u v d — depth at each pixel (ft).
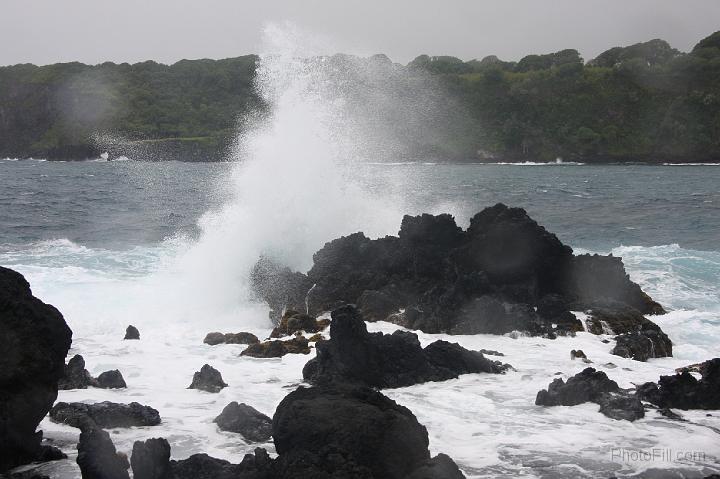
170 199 234.58
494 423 46.57
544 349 66.64
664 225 169.58
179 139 647.97
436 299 76.38
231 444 42.47
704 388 50.14
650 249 126.93
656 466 39.58
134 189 282.97
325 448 35.24
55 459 39.88
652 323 75.10
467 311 73.72
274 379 56.75
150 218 177.88
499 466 39.65
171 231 152.76
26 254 115.65
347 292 81.66
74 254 116.16
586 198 251.80
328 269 85.66
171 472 36.17
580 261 82.48
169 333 73.72
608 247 135.74
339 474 33.65
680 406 49.80
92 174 406.21
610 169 547.90
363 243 87.76
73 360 54.39
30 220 170.30
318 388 39.93
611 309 77.36
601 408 48.62
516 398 51.80
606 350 66.90
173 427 45.21
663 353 68.28
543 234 80.23
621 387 54.13
